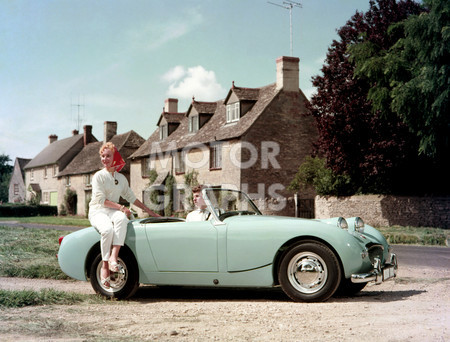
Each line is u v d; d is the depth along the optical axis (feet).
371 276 18.58
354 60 81.25
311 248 18.72
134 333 14.24
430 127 66.85
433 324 14.78
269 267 19.16
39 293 19.86
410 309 17.20
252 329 14.62
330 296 18.60
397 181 81.82
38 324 15.12
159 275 20.31
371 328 14.42
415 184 81.41
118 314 17.15
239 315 16.74
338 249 18.51
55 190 203.41
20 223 110.63
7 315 16.42
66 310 17.65
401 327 14.47
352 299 19.98
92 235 21.33
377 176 82.69
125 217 20.27
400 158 78.02
